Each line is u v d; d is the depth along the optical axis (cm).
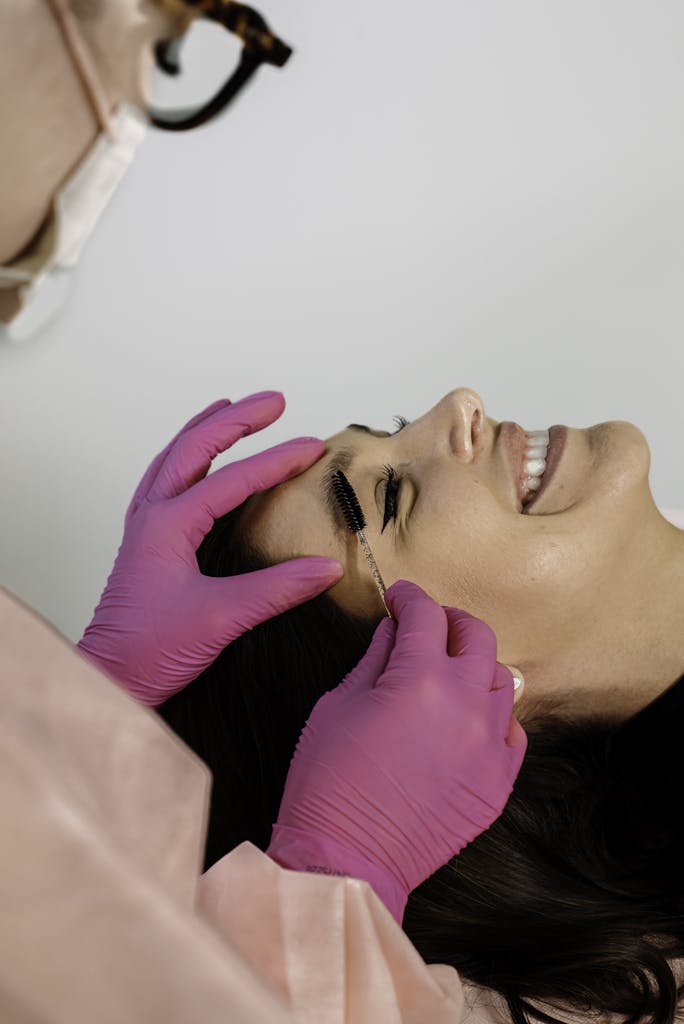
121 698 44
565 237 221
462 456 124
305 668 125
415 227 222
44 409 204
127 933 38
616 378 217
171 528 123
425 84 222
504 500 121
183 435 142
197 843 44
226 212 218
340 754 91
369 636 124
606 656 123
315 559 117
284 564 117
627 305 219
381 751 91
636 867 119
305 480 131
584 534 117
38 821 35
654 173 220
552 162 222
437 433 127
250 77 50
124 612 118
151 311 213
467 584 119
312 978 63
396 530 123
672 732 123
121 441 206
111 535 203
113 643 117
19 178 49
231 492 125
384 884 86
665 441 214
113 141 51
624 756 126
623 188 221
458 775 91
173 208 217
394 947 67
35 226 52
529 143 222
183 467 134
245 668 126
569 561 116
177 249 216
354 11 220
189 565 121
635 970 109
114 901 37
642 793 123
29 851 36
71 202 52
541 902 114
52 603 200
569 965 109
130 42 47
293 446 131
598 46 221
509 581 117
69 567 201
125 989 39
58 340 205
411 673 96
